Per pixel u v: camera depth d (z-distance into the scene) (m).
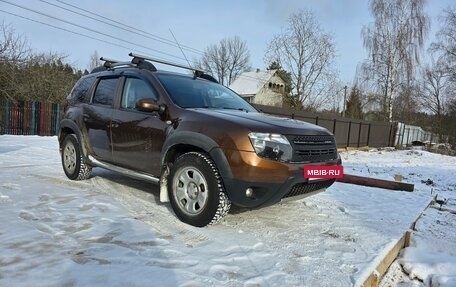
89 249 3.13
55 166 7.06
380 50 32.69
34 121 17.73
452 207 6.74
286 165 3.60
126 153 4.76
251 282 2.76
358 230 4.26
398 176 8.33
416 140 36.25
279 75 47.50
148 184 5.70
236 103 5.15
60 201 4.52
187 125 3.99
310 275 2.96
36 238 3.30
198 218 3.83
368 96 34.41
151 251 3.18
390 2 32.16
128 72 5.09
